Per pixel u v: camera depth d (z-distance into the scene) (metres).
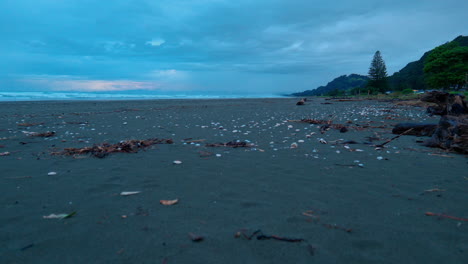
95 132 9.10
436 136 6.68
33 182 4.08
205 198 3.47
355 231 2.65
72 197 3.51
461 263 2.17
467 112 11.70
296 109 20.89
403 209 3.14
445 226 2.75
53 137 8.09
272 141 7.38
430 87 54.47
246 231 2.64
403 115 14.16
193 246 2.39
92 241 2.49
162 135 8.45
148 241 2.48
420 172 4.55
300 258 2.23
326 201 3.37
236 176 4.36
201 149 6.38
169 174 4.46
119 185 3.95
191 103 31.33
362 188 3.82
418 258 2.24
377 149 6.30
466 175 4.38
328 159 5.43
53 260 2.22
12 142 7.20
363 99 38.00
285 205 3.26
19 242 2.48
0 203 3.33
